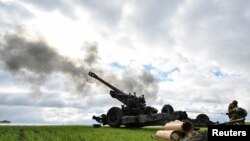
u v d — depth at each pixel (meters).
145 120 29.69
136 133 23.14
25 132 21.94
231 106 14.55
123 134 21.86
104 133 22.55
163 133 18.28
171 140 17.50
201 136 13.74
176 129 17.38
